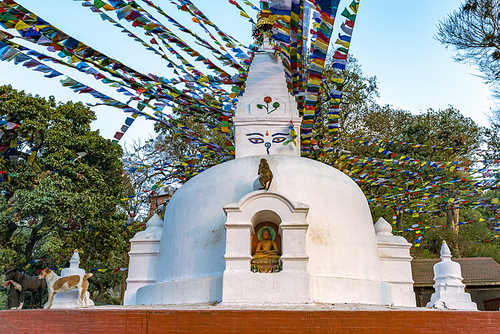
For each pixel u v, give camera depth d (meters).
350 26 11.32
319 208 10.49
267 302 8.80
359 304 9.39
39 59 11.02
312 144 15.16
